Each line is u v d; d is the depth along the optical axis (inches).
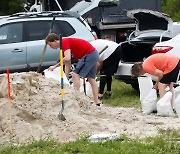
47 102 839.1
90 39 1305.4
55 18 1301.7
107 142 706.8
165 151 674.2
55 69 985.5
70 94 869.2
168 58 975.0
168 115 932.0
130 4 1651.1
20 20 1296.8
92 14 1620.3
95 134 753.0
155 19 1247.5
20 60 1278.3
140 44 1210.0
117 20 1624.0
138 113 966.4
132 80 1202.0
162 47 1137.4
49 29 1300.4
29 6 2301.9
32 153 674.8
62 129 788.0
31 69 1280.8
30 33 1293.1
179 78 1020.5
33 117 804.6
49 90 868.6
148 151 667.4
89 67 986.7
